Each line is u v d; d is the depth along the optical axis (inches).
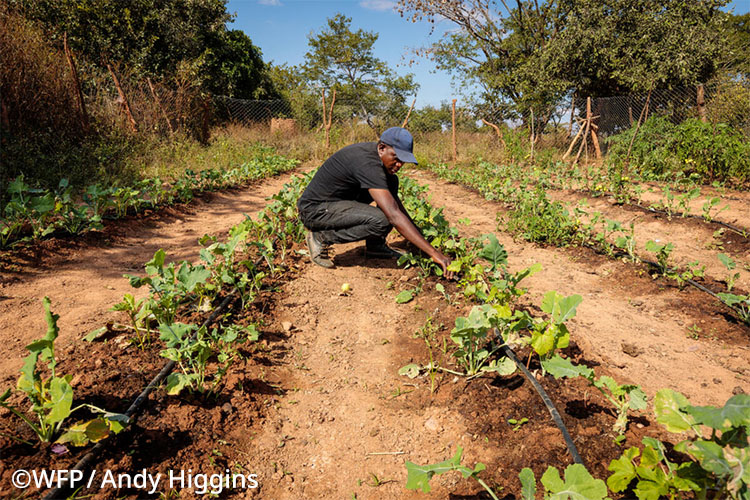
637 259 187.3
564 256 204.5
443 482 82.2
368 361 121.1
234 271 156.6
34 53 350.0
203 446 86.5
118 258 176.1
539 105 643.5
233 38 873.5
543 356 109.7
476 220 272.4
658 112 548.1
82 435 75.8
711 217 246.1
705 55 532.4
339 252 200.2
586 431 88.7
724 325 135.8
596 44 574.2
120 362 104.8
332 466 87.5
